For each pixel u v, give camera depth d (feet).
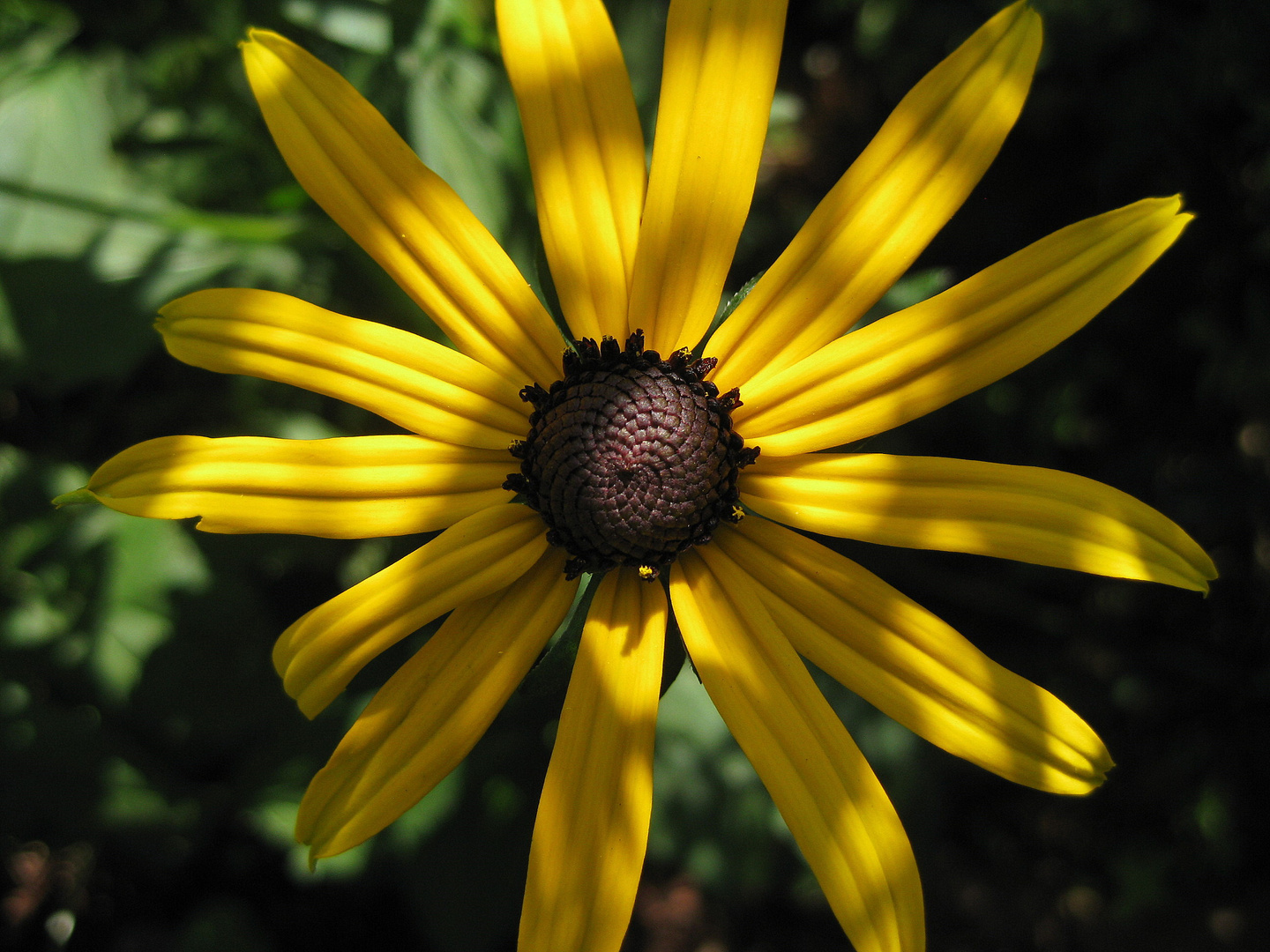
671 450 0.30
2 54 0.48
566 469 0.30
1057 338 0.29
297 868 0.55
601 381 0.30
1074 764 0.28
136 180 0.49
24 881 0.56
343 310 0.47
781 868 0.48
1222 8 0.49
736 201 0.30
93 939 0.55
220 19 0.48
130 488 0.29
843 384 0.30
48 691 0.48
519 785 0.48
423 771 0.29
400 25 0.41
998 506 0.29
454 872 0.48
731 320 0.31
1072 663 0.57
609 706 0.29
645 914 0.61
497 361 0.31
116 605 0.47
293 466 0.30
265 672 0.47
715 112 0.30
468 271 0.31
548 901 0.28
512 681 0.30
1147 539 0.28
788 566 0.31
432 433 0.31
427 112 0.40
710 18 0.29
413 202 0.30
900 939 0.28
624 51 0.45
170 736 0.48
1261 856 0.55
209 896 0.55
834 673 0.30
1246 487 0.54
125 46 0.49
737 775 0.47
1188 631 0.56
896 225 0.30
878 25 0.55
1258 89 0.49
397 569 0.30
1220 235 0.52
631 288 0.31
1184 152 0.52
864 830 0.29
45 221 0.47
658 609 0.31
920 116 0.29
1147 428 0.55
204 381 0.53
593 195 0.31
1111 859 0.58
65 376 0.47
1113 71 0.52
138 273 0.48
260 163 0.50
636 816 0.29
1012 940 0.59
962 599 0.56
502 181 0.40
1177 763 0.56
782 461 0.31
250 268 0.48
